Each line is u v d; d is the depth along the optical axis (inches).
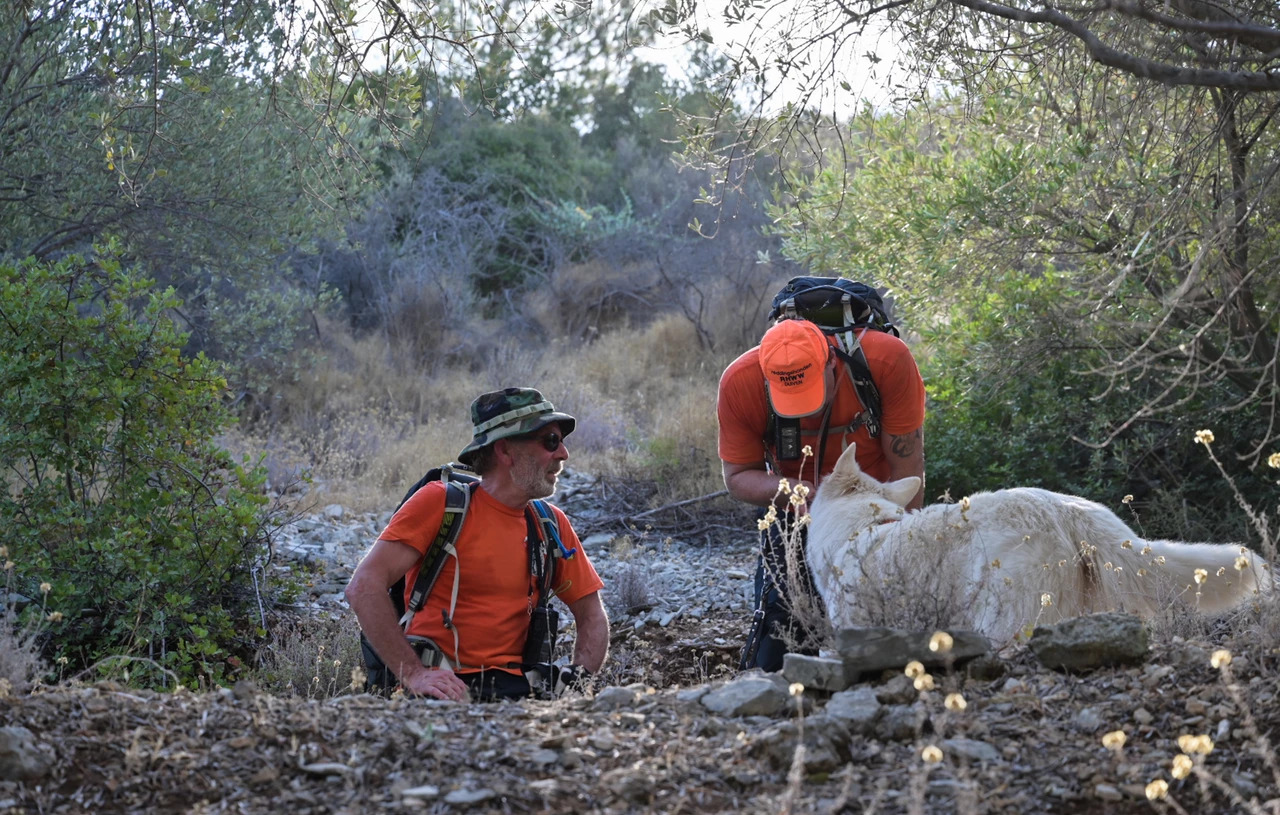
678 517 346.9
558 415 153.0
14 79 321.1
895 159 309.9
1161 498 287.4
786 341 157.8
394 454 416.5
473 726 105.1
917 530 138.0
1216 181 185.9
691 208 776.3
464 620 150.6
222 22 193.8
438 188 760.3
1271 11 162.4
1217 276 212.7
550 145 901.8
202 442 227.1
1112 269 228.8
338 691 187.0
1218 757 92.7
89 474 219.8
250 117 338.6
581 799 90.1
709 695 110.8
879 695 107.5
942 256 293.0
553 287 715.4
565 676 150.8
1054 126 250.1
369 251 665.6
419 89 180.5
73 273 232.8
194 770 94.3
